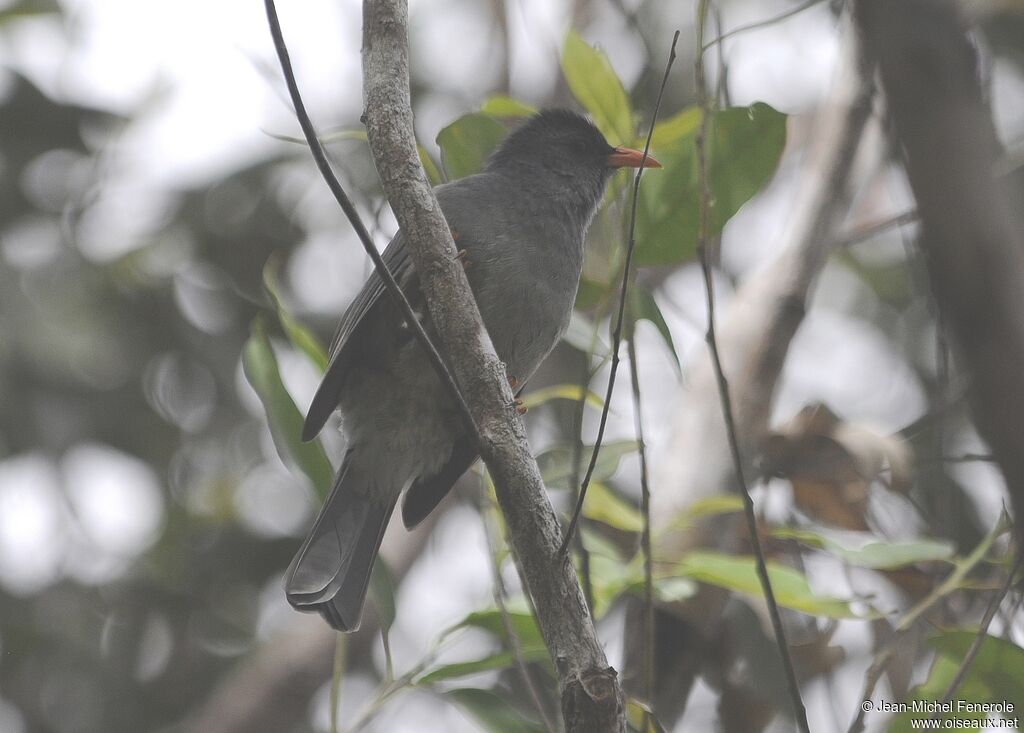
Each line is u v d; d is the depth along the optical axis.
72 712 13.93
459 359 6.30
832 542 8.09
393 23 6.75
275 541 14.91
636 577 8.01
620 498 11.67
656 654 9.39
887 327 15.44
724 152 8.09
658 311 7.53
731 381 9.78
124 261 14.80
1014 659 7.50
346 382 9.21
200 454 15.11
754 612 9.23
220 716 13.41
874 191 12.41
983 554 7.97
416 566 14.20
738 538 9.39
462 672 7.75
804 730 6.21
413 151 6.56
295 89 5.89
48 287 14.30
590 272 10.38
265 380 7.94
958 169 4.26
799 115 14.35
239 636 14.63
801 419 9.52
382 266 5.94
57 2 14.70
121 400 14.52
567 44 8.20
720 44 7.85
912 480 9.34
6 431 14.02
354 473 9.20
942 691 7.77
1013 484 4.30
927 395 14.36
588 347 8.35
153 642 14.53
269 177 15.09
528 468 6.05
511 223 8.97
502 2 14.90
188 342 14.63
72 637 14.07
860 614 7.76
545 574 5.84
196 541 15.01
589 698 5.51
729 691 9.54
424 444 9.29
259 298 14.91
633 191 7.20
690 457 9.56
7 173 14.57
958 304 4.30
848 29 10.55
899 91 4.36
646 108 12.54
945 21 4.33
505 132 9.28
